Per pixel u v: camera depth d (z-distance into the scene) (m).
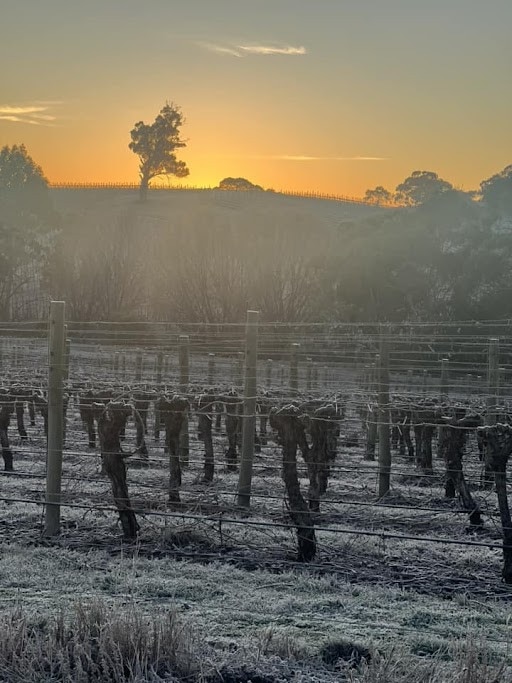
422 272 47.34
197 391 17.27
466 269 46.59
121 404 10.80
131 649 6.58
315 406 13.66
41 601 8.03
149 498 13.23
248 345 13.19
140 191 118.50
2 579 8.85
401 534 11.67
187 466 16.28
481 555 10.55
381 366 15.10
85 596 8.23
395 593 8.88
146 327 46.56
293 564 9.95
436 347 31.94
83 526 11.46
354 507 13.47
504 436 9.66
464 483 12.62
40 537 10.90
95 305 50.59
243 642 7.05
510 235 48.28
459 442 12.82
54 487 11.06
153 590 8.58
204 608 8.02
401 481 16.33
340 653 7.00
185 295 49.81
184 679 6.43
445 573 9.82
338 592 8.88
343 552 10.57
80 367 24.16
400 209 54.88
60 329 11.16
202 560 10.10
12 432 20.44
